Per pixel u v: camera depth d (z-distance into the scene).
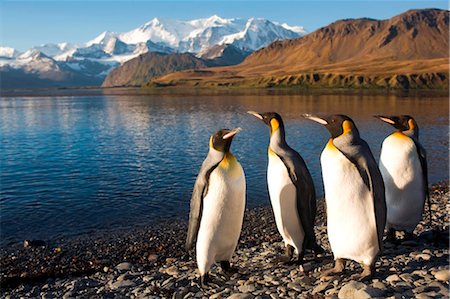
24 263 8.88
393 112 44.88
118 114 48.31
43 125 37.44
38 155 22.30
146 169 18.41
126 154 22.31
